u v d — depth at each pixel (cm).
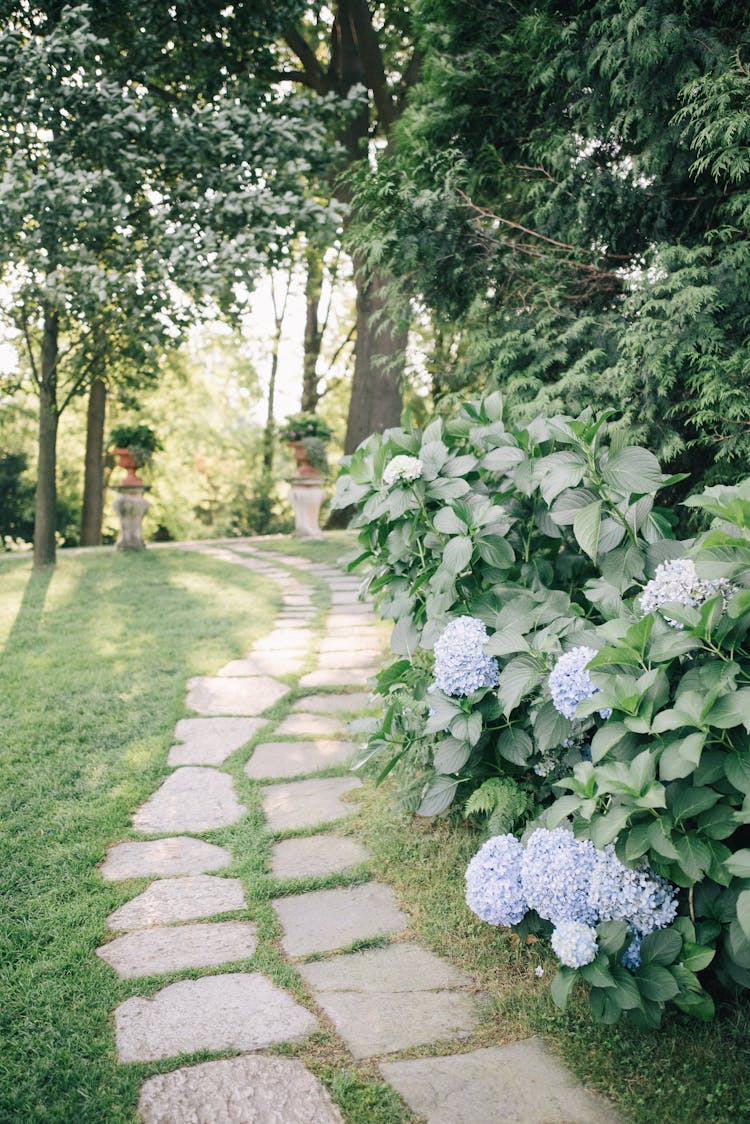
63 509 2162
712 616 188
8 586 816
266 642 592
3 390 952
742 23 346
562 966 191
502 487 298
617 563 246
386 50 1305
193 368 2188
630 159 379
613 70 364
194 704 451
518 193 450
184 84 935
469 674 242
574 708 209
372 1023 200
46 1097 175
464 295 446
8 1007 203
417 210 402
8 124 745
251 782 347
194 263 751
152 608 712
